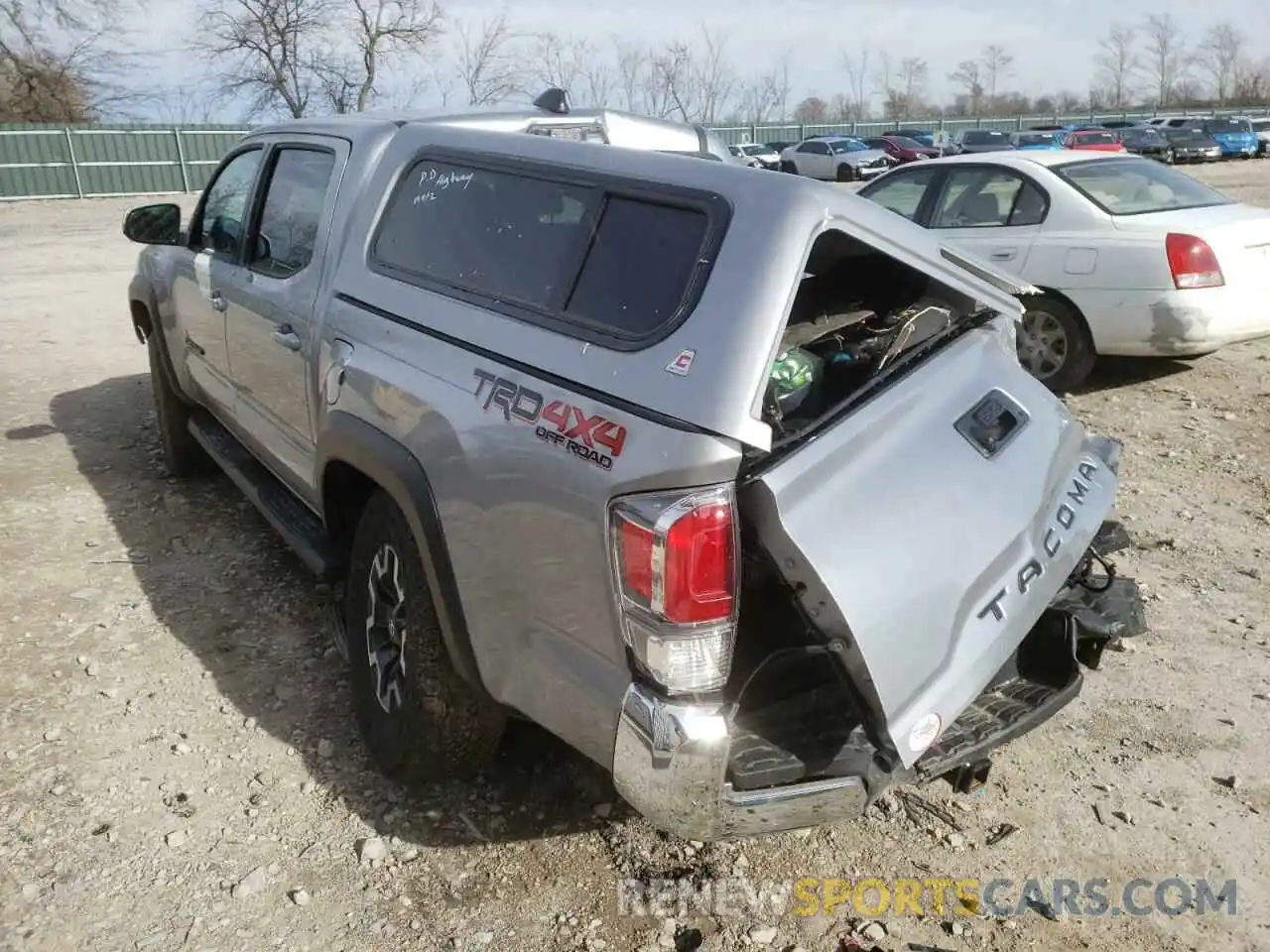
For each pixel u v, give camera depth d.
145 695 3.71
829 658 2.39
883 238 2.61
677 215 2.51
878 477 2.46
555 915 2.77
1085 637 2.96
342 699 3.71
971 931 2.74
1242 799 3.24
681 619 2.21
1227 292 6.69
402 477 2.84
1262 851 3.03
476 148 3.15
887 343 3.19
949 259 2.85
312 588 4.52
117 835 3.02
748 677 2.39
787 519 2.26
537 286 2.72
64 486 5.74
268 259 4.12
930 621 2.43
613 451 2.29
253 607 4.36
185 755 3.38
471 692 2.96
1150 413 6.90
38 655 3.95
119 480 5.84
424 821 3.11
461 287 2.95
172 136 30.22
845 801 2.41
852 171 36.91
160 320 5.42
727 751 2.27
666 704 2.26
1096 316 6.96
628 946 2.68
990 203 7.56
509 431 2.54
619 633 2.32
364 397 3.10
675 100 40.06
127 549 4.91
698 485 2.19
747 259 2.31
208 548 4.91
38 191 28.39
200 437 5.20
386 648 3.24
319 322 3.51
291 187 4.06
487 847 3.01
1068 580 3.16
